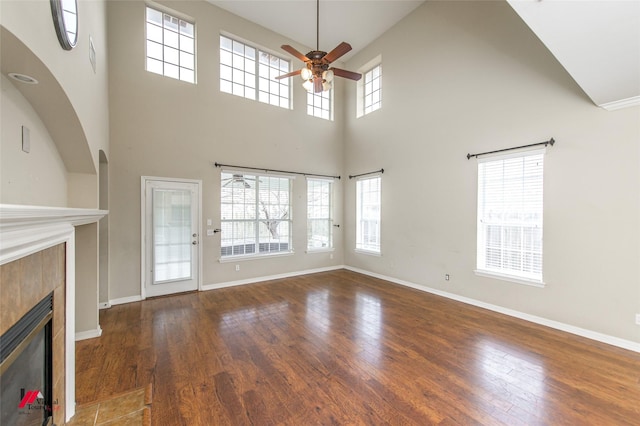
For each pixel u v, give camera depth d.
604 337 2.82
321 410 1.88
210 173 4.79
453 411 1.87
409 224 4.93
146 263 4.23
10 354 1.18
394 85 5.23
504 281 3.62
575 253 3.01
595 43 2.29
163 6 4.39
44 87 1.79
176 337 2.96
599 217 2.85
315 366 2.41
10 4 1.21
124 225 4.05
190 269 4.61
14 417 1.28
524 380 2.21
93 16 2.84
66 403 1.79
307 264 5.98
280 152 5.59
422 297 4.34
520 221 3.49
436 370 2.35
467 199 4.04
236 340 2.89
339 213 6.48
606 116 2.80
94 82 2.88
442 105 4.38
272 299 4.24
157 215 4.31
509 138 3.55
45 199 2.21
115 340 2.89
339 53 3.34
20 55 1.43
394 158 5.23
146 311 3.71
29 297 1.35
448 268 4.30
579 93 2.97
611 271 2.78
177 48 4.63
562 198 3.10
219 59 4.90
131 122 4.11
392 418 1.80
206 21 4.77
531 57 3.34
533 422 1.77
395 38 5.21
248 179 5.24
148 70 4.34
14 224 1.04
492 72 3.73
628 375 2.26
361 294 4.50
